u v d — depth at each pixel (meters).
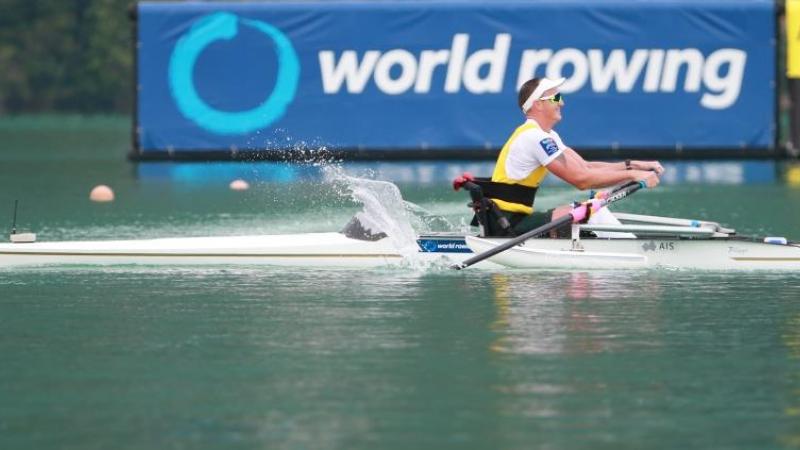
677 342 40.59
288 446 30.66
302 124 123.75
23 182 101.38
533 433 31.50
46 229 69.75
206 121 123.62
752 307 45.75
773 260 52.81
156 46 123.44
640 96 123.62
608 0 122.81
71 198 88.00
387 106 123.56
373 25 122.75
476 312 44.97
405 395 34.66
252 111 123.50
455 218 74.75
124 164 121.25
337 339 41.09
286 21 122.81
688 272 52.34
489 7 122.75
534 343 40.47
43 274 52.94
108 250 54.81
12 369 37.47
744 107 124.38
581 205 51.09
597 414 32.97
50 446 30.72
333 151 123.81
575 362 38.06
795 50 121.69
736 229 69.62
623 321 43.53
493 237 52.28
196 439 31.14
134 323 43.53
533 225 52.53
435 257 53.19
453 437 31.25
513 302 46.59
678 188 95.06
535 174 52.12
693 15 123.25
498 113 123.62
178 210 79.69
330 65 123.19
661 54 123.38
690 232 51.91
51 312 45.41
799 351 39.38
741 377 36.44
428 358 38.56
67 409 33.47
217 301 47.19
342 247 54.16
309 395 34.69
